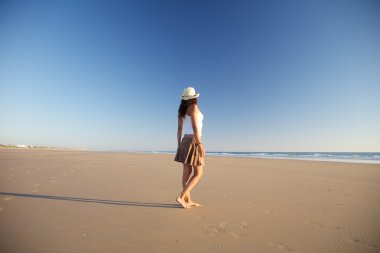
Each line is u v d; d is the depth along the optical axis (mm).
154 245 2070
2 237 2182
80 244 2057
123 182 5438
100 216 2881
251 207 3385
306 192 4508
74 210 3127
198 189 4797
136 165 9828
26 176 6156
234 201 3754
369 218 2896
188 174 3500
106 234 2303
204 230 2451
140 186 4977
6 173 6637
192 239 2215
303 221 2770
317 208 3352
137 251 1944
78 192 4289
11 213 2947
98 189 4594
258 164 11492
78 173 6922
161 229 2465
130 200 3754
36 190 4410
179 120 3492
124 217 2855
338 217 2934
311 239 2248
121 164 10203
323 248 2059
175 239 2209
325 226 2605
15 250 1913
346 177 6789
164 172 7473
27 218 2760
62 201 3607
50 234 2275
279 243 2152
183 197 3301
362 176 7047
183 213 3061
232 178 6430
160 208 3299
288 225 2631
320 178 6527
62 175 6434
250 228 2527
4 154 15984
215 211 3166
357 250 2025
